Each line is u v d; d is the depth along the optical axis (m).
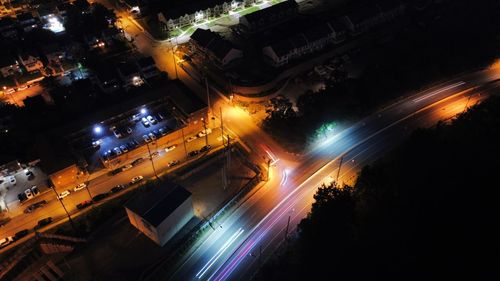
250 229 91.88
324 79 135.88
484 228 81.06
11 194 99.94
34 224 93.44
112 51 148.62
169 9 172.12
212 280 82.00
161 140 112.25
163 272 83.69
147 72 136.00
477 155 96.75
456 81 134.62
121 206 95.31
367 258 80.94
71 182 102.31
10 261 84.31
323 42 146.25
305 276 80.69
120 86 131.50
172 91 123.25
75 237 88.38
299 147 111.81
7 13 170.75
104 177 104.31
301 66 138.75
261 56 143.75
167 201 88.31
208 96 122.44
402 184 93.19
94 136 113.00
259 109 124.94
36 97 123.56
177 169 106.38
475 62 138.88
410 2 171.00
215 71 138.50
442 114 120.94
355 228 86.56
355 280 77.94
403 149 104.44
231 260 85.75
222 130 113.88
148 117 118.06
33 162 106.06
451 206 85.94
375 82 125.00
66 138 109.12
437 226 82.94
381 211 88.94
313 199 98.19
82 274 83.38
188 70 141.50
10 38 153.50
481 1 169.88
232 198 97.75
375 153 109.50
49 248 87.00
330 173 104.44
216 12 167.75
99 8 167.12
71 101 125.00
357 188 94.94
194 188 101.25
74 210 96.56
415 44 141.75
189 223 93.06
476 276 74.00
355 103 121.94
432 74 133.50
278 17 160.88
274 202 97.69
